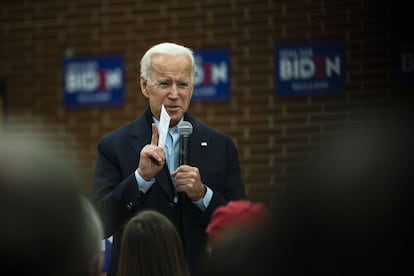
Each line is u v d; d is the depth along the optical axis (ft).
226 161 17.37
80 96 41.01
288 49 37.99
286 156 37.88
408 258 3.21
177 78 16.97
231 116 38.70
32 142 3.85
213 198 16.22
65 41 41.29
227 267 4.02
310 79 37.65
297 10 37.88
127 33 40.45
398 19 36.55
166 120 16.06
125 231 12.10
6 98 42.01
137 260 11.80
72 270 3.64
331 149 3.38
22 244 3.48
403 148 3.26
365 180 3.25
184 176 15.85
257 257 3.46
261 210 4.22
